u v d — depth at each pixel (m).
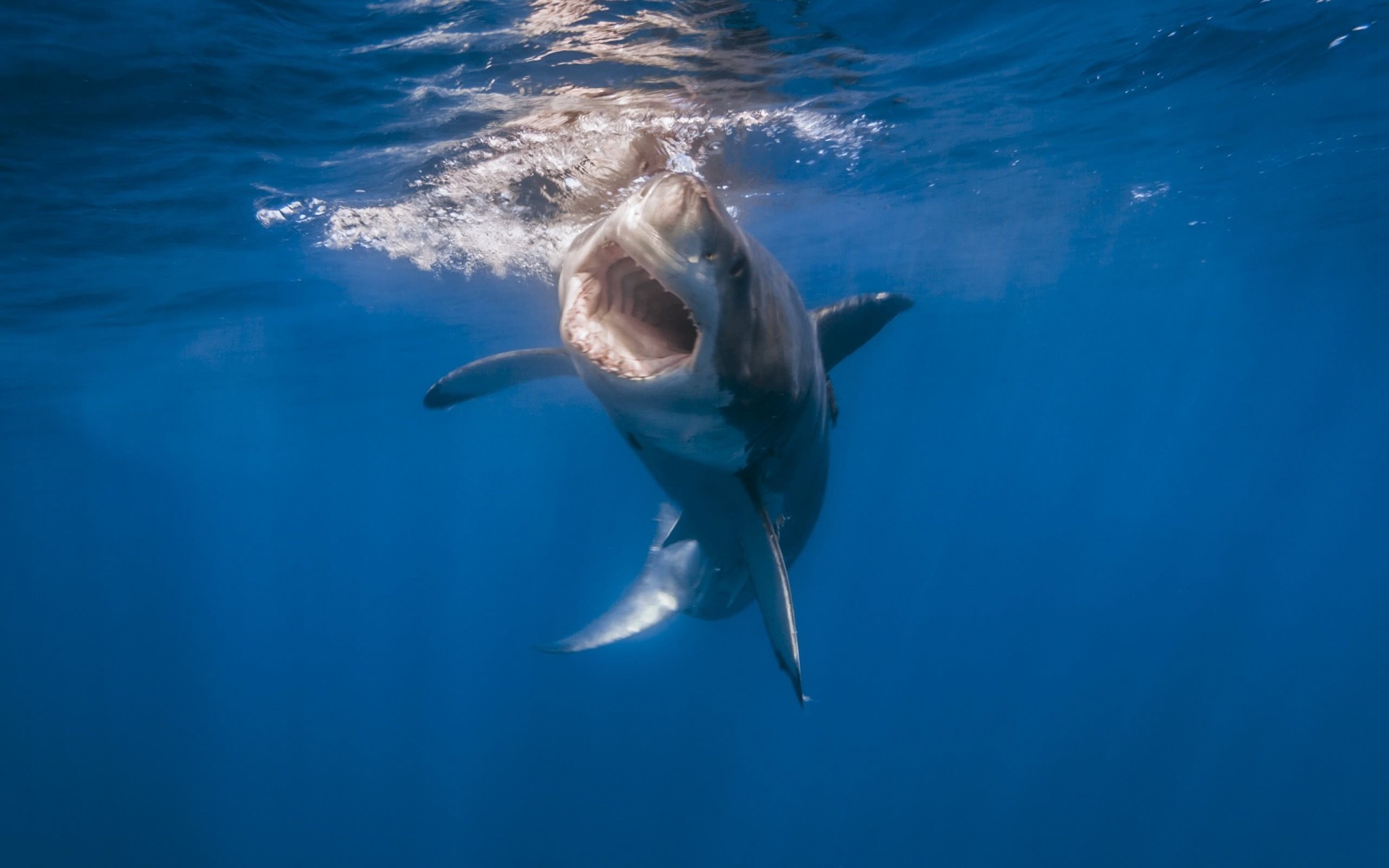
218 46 7.34
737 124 10.27
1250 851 30.38
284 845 39.94
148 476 52.97
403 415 40.81
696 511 4.17
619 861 33.59
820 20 7.84
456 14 6.99
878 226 18.52
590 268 2.73
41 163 9.47
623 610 5.21
